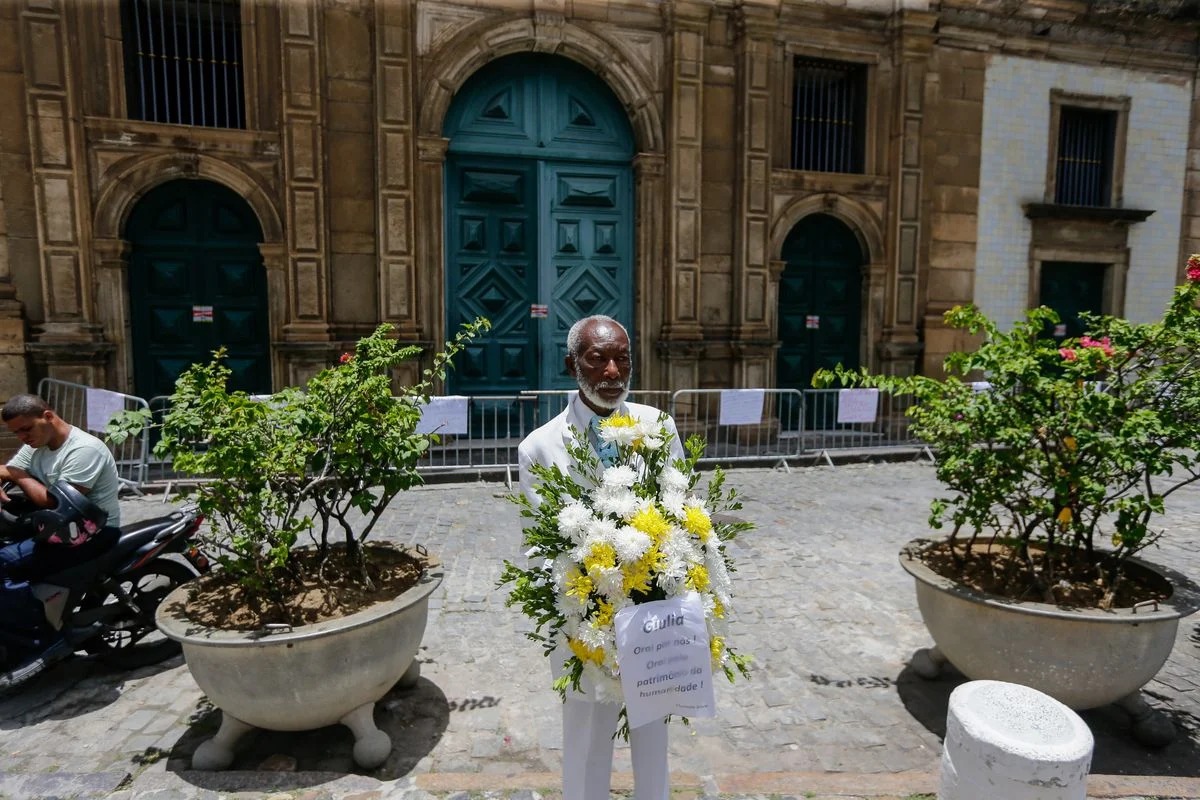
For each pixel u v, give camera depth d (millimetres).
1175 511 7094
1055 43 10734
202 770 2818
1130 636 2871
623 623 1893
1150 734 3094
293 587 3002
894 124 10148
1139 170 11414
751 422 8930
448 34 8516
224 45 8102
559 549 2053
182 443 2959
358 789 2664
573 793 2209
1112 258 11398
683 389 9328
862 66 10211
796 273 10367
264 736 3129
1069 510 3221
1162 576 3189
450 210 8914
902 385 3555
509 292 9195
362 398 3088
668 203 9352
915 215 10297
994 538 3529
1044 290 11352
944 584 3166
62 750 3039
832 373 3666
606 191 9406
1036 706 2232
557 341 9359
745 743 3121
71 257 7719
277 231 8297
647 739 2146
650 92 9211
